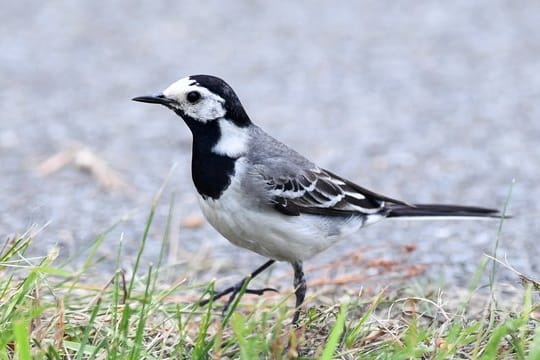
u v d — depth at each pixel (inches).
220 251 474.9
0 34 876.6
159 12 946.1
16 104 724.7
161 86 751.7
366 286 406.3
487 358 295.0
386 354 299.9
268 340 313.7
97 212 529.0
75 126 684.1
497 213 408.8
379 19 922.7
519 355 296.5
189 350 323.6
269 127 677.9
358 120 693.3
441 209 405.7
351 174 594.2
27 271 377.7
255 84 765.9
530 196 546.6
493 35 870.4
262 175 354.3
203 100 355.3
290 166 362.0
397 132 669.3
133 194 562.6
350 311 360.8
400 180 581.6
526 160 609.9
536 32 874.8
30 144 647.1
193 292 406.3
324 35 880.9
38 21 913.5
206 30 893.2
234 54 831.1
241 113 362.0
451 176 585.3
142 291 379.2
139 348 298.4
